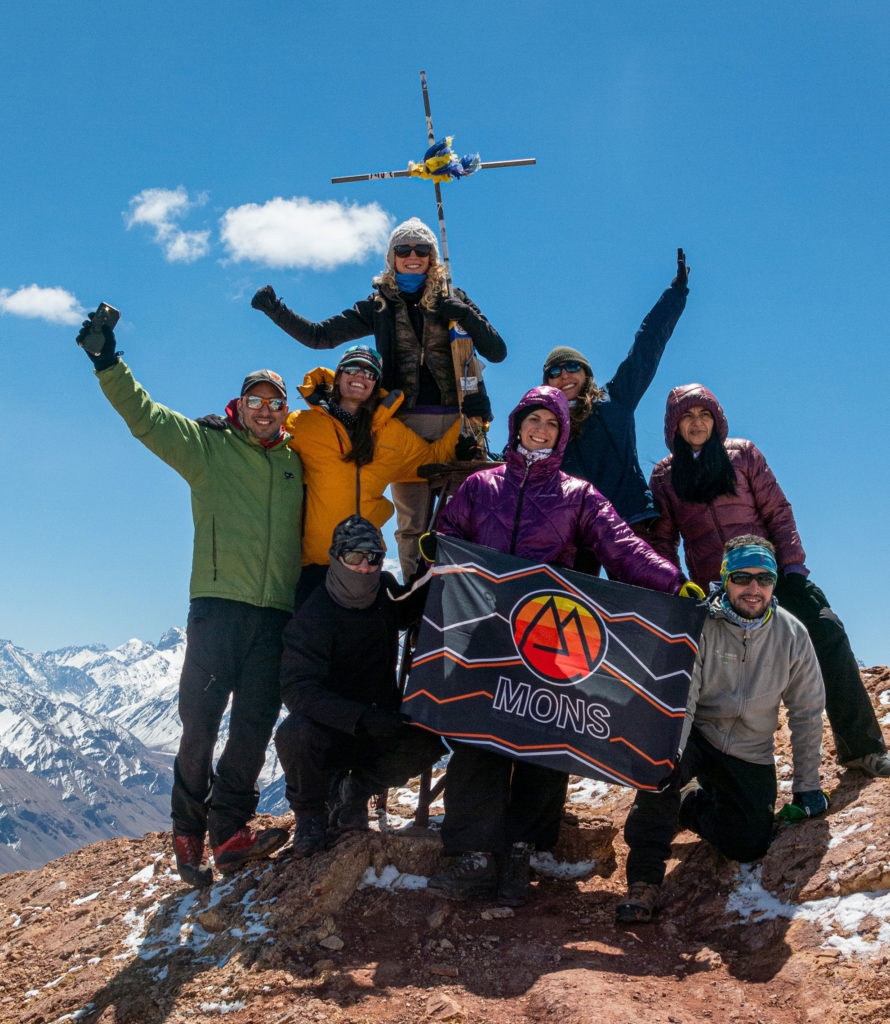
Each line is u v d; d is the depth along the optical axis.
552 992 2.71
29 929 4.15
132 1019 3.04
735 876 3.24
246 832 3.79
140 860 4.55
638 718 3.24
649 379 4.25
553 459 3.51
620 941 3.08
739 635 3.30
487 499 3.56
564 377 3.98
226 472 3.87
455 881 3.32
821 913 2.88
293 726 3.50
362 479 3.98
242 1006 2.93
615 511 3.61
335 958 3.09
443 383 4.29
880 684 4.14
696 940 3.05
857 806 3.22
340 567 3.48
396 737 3.61
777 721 3.33
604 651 3.31
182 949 3.44
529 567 3.41
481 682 3.33
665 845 3.24
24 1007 3.43
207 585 3.78
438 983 2.90
